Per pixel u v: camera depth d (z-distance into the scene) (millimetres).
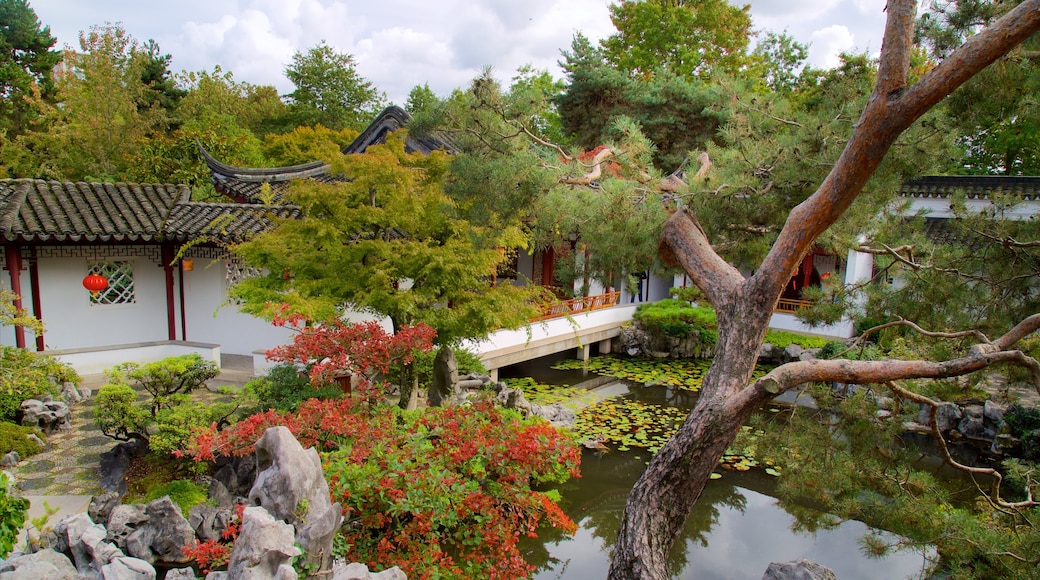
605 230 5656
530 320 9703
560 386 15078
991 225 6254
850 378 4379
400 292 8570
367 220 8531
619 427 12328
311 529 3656
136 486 7266
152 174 19797
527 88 5879
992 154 21422
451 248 8609
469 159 6035
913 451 6258
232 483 7438
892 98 4117
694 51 25203
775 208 6125
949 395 6551
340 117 34000
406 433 6223
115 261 12906
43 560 4109
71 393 10664
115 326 12984
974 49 3828
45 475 7918
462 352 12023
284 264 8961
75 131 20766
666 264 6293
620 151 6246
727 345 4961
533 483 9617
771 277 4820
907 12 4113
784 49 25625
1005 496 9422
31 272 11719
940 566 7293
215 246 12805
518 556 5531
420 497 5113
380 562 5121
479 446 5898
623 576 4562
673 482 4703
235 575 3322
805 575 5184
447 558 5402
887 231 6531
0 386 8672
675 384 15594
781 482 6051
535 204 5961
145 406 8617
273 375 8539
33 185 11961
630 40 26516
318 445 6453
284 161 23328
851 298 6859
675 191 6059
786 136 5914
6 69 26828
